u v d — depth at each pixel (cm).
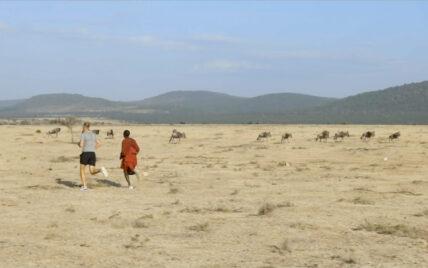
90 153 2041
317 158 3862
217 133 8606
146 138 7050
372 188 2114
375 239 1197
